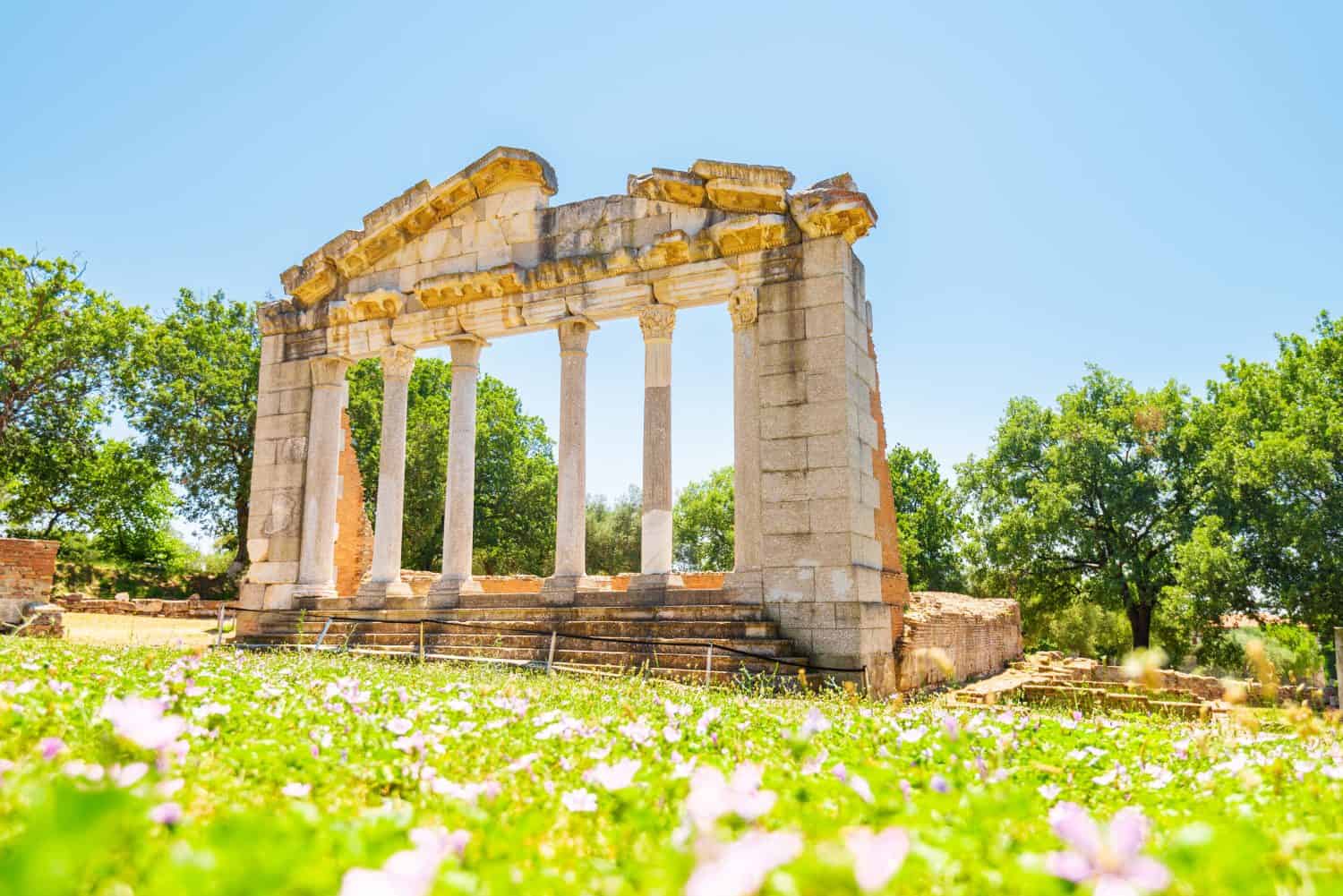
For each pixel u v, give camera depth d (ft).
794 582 56.59
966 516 179.83
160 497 160.04
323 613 70.18
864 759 16.57
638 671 52.90
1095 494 142.41
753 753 18.11
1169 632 140.97
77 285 132.77
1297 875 9.18
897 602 62.08
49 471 134.92
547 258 68.54
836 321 58.65
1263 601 115.44
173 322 150.30
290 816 9.61
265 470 76.74
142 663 30.76
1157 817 13.23
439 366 168.25
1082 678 78.28
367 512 147.23
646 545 62.64
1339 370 116.67
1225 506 126.00
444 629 64.59
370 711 22.47
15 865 7.05
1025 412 155.53
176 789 11.02
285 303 79.10
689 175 63.31
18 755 13.35
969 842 9.21
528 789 13.76
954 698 54.75
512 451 174.50
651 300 64.95
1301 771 17.17
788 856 6.69
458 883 7.64
